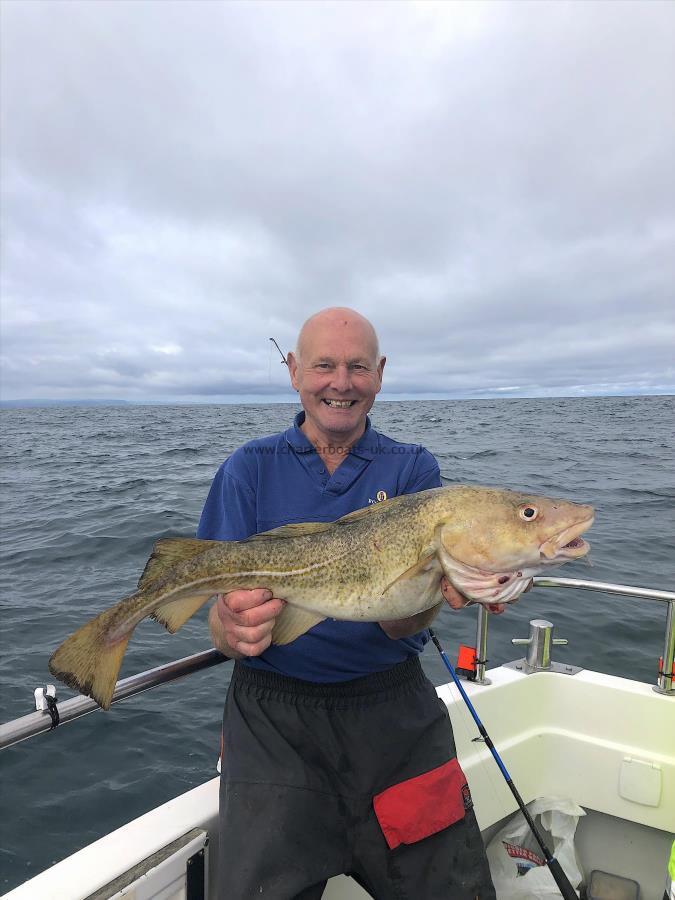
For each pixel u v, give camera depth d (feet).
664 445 93.71
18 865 11.33
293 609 7.36
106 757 14.39
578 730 10.44
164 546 7.43
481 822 9.62
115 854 6.46
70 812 12.63
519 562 7.09
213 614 7.57
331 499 8.04
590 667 18.07
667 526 35.73
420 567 7.09
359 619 7.16
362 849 6.91
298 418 8.68
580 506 7.23
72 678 6.54
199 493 48.39
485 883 7.04
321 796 6.75
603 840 10.24
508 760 10.09
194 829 6.92
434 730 7.50
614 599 23.02
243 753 6.94
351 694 7.27
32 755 14.38
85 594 24.62
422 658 18.31
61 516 40.27
